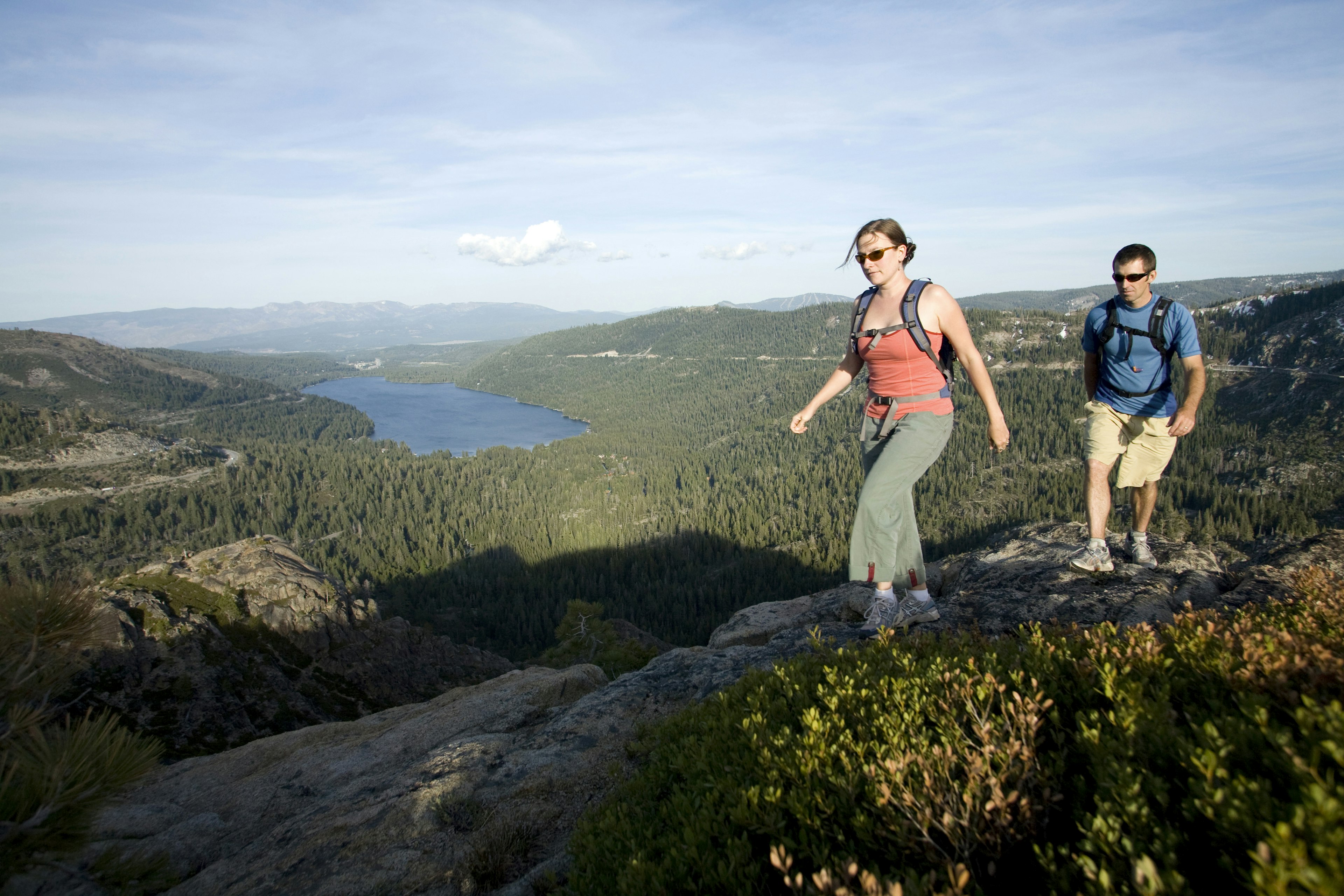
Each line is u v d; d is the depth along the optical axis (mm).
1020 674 2615
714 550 136000
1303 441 145500
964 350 3613
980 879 1799
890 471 3893
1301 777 1512
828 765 2336
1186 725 2129
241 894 3764
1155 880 1376
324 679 36438
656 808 2865
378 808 4324
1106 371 4770
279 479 183625
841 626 5172
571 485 195125
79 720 2891
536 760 4422
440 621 100062
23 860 2660
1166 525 116750
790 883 1796
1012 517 137875
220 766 6875
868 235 3607
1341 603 3043
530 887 3154
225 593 37281
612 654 23703
